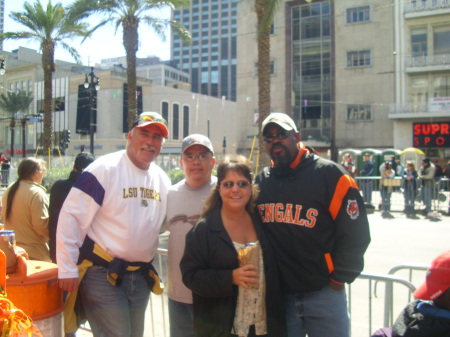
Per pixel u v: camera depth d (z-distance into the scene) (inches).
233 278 96.7
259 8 535.5
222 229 101.7
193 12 4879.4
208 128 2085.4
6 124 1897.1
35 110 1803.6
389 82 1455.5
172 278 124.3
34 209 155.2
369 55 1489.9
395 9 1400.1
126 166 121.6
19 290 107.6
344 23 1524.4
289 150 105.0
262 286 100.7
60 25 911.0
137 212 119.0
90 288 115.9
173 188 129.3
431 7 1331.2
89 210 114.7
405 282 126.1
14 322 85.8
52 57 939.3
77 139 1690.5
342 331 103.4
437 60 1322.6
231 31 4719.5
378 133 1471.5
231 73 4697.3
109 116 1612.9
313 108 1577.3
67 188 151.1
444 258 89.0
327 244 102.3
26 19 901.8
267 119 108.2
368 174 681.6
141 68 4128.9
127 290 118.2
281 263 104.2
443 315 86.0
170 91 1947.6
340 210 100.5
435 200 528.1
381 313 190.4
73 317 118.8
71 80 1713.8
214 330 99.2
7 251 110.1
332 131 1539.1
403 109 1364.4
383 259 299.7
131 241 116.8
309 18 1582.2
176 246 123.5
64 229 111.9
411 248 335.9
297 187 103.3
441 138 1322.6
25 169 160.6
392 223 467.5
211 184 127.5
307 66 1587.1
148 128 119.8
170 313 125.4
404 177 539.5
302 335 108.3
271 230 106.3
